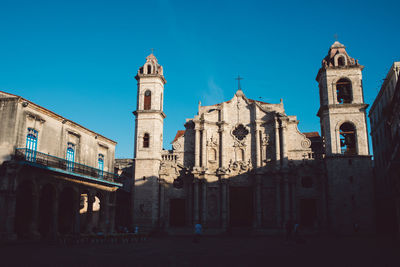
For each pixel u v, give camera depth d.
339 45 50.38
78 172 39.31
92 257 20.67
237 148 51.03
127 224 57.38
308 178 48.00
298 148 48.97
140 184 47.50
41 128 34.75
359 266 16.77
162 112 49.94
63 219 41.38
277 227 46.44
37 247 26.81
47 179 33.81
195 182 48.94
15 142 31.05
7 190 29.64
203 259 20.09
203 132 50.59
